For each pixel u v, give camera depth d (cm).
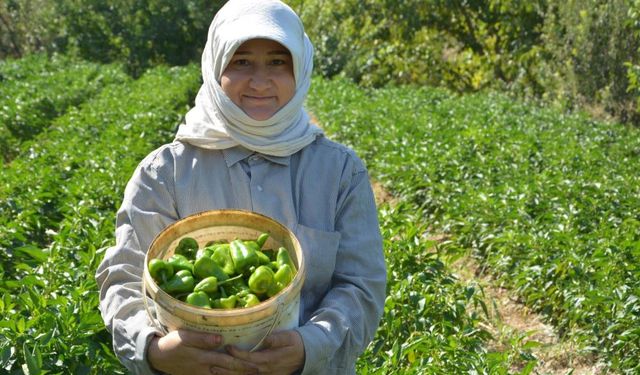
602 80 1975
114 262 259
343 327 248
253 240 257
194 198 264
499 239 762
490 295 768
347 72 2641
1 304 426
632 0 1770
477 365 480
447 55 2805
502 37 2459
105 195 809
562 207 869
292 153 267
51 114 1758
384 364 448
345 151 275
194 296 229
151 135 1290
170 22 3547
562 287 691
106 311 254
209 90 260
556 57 2169
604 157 1192
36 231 743
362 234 269
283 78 254
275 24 249
